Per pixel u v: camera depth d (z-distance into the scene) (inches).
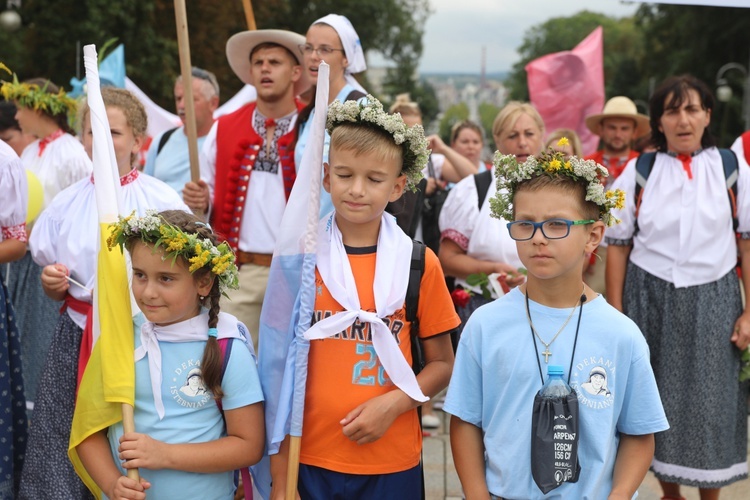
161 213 119.0
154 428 116.0
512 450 112.3
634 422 112.0
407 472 122.0
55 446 145.8
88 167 219.0
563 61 384.8
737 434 177.8
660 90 176.1
